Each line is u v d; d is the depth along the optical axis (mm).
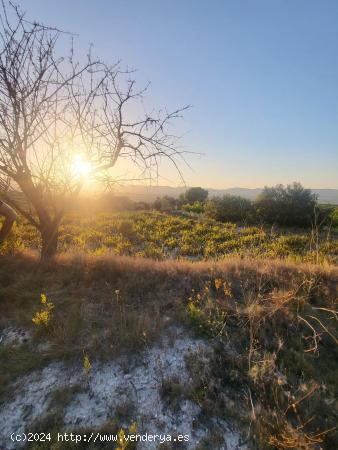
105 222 20234
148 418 3074
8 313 4516
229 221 25594
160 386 3367
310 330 4180
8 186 5848
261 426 2959
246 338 4000
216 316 4297
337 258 7977
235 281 5141
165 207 33094
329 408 3215
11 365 3617
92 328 4113
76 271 5441
